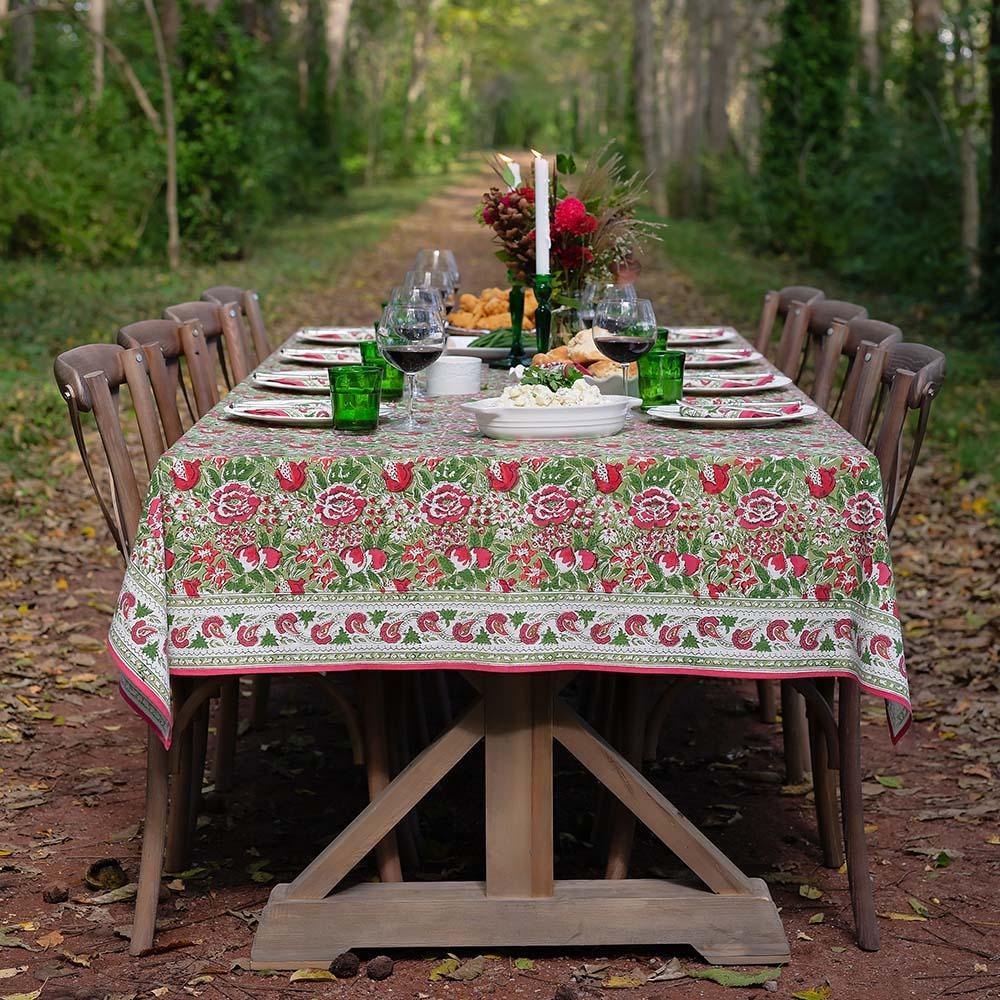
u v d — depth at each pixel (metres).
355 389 2.92
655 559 2.68
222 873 3.25
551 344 4.04
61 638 4.92
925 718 4.29
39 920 2.98
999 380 9.87
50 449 7.51
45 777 3.78
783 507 2.66
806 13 19.03
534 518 2.66
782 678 2.71
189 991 2.70
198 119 16.86
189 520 2.67
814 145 19.17
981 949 2.87
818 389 3.92
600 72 54.25
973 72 13.98
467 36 57.94
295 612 2.69
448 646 2.70
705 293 14.91
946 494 6.67
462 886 2.91
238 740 4.17
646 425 3.06
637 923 2.84
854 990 2.71
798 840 3.46
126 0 26.44
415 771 2.86
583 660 2.70
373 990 2.71
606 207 3.93
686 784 3.84
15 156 16.28
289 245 20.33
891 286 15.38
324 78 31.05
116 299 13.12
